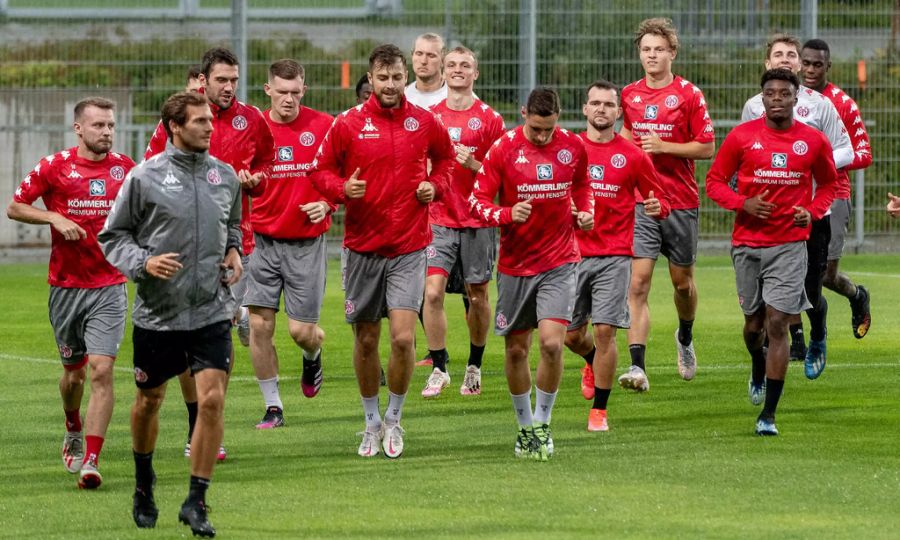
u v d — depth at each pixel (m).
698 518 23.39
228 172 23.30
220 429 22.72
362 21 72.00
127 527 23.23
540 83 72.12
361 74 71.94
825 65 40.06
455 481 26.58
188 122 22.48
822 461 28.22
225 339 23.06
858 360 42.41
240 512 24.14
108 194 28.12
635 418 33.62
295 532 22.66
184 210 22.69
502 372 41.66
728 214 74.44
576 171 29.12
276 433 32.06
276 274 34.31
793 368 40.94
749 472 27.17
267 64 71.69
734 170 32.56
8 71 73.81
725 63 72.94
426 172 29.38
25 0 73.31
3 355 44.78
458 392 38.28
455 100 39.69
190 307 22.81
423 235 29.34
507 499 24.95
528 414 29.11
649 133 39.38
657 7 72.31
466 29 71.94
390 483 26.45
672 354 44.41
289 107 34.06
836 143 38.69
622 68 72.25
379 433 29.67
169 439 31.27
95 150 28.05
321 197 34.25
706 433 31.50
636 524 23.02
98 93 73.62
